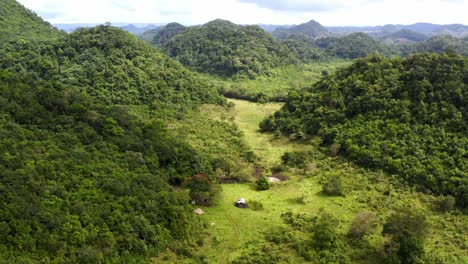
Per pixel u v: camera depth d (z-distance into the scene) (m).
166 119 85.25
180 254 40.12
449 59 71.62
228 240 43.69
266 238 44.12
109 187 42.38
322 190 56.75
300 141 77.19
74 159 44.19
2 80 55.00
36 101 52.12
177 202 45.72
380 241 42.88
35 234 33.25
